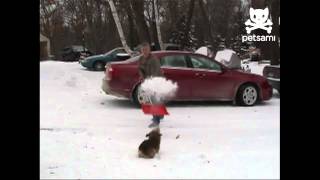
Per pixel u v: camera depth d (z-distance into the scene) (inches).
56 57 2628.0
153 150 321.7
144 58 416.2
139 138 387.2
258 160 315.9
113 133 406.0
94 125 443.2
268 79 650.2
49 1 2645.2
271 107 566.6
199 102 600.1
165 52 558.3
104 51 2321.6
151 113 395.5
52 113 505.4
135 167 301.9
